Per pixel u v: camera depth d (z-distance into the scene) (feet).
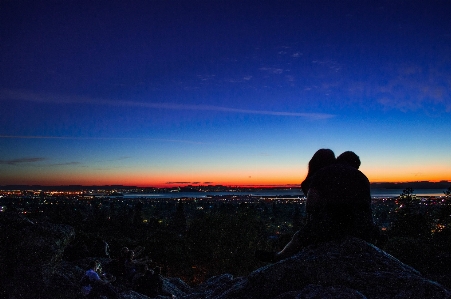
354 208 11.36
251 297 10.27
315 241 11.50
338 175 11.60
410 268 10.29
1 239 16.61
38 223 18.75
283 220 395.55
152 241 76.28
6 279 15.99
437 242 47.24
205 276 72.95
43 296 16.60
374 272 9.74
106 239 73.00
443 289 8.82
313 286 9.58
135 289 33.22
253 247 71.67
